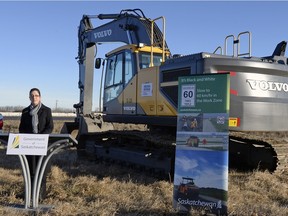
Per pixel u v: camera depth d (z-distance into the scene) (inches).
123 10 471.2
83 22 561.0
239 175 362.6
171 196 285.0
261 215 243.1
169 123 343.0
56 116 2054.6
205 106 243.4
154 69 361.4
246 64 315.6
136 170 395.2
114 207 256.7
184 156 247.3
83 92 547.5
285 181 337.1
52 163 436.5
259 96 317.7
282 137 347.9
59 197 282.5
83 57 558.9
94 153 471.2
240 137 330.6
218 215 237.3
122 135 414.3
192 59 325.1
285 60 359.6
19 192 292.5
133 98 390.0
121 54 415.5
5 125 1063.0
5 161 449.7
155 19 391.5
